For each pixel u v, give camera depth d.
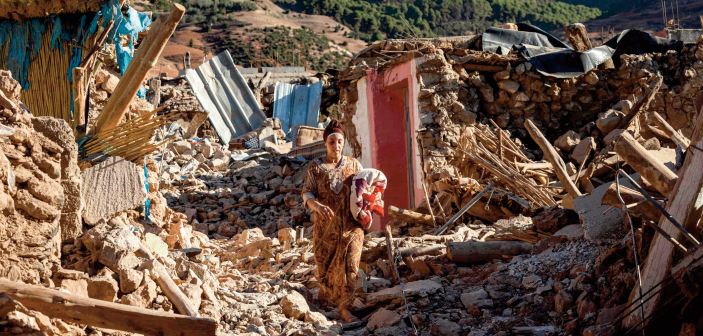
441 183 12.27
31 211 6.55
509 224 10.66
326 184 9.03
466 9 115.50
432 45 15.57
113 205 8.09
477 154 13.25
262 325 7.85
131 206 8.12
